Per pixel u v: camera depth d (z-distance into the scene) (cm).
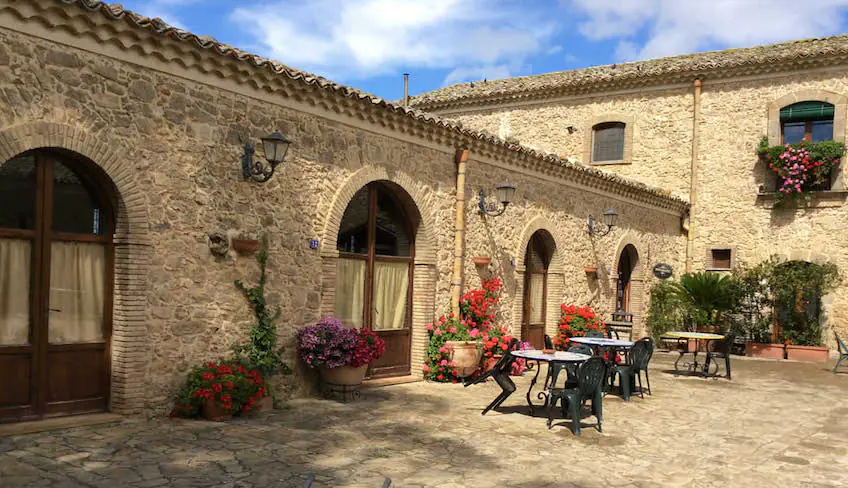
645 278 1667
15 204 599
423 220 989
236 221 735
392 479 520
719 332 1623
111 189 641
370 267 938
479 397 884
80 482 476
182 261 686
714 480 564
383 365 962
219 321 722
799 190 1611
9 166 595
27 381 605
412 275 1004
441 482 519
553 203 1301
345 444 616
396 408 786
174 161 677
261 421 686
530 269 1275
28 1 555
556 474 556
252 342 751
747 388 1073
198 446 580
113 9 611
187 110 688
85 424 614
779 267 1576
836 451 678
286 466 538
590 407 862
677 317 1680
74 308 639
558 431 713
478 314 1059
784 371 1297
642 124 1845
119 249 648
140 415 652
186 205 689
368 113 878
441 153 1020
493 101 2030
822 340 1594
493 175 1134
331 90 814
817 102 1620
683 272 1809
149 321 658
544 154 1221
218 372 689
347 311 910
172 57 666
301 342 791
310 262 819
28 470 495
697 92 1764
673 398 957
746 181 1716
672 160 1806
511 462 586
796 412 882
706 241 1772
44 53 578
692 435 726
